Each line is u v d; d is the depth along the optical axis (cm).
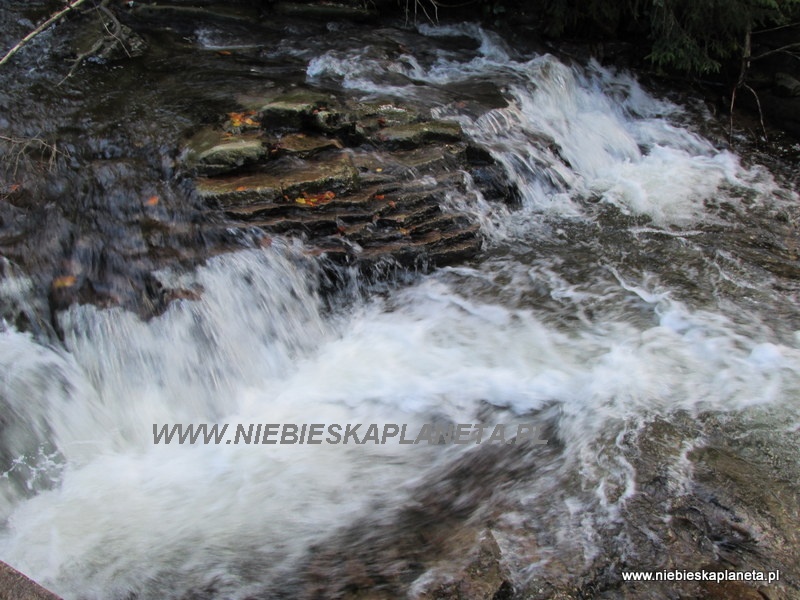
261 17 828
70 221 477
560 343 457
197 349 434
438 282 516
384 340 472
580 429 384
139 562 327
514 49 839
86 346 417
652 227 597
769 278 525
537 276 523
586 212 615
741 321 471
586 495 340
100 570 323
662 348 445
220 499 363
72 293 435
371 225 509
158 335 428
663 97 851
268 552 331
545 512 333
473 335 471
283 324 464
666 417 385
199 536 340
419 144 590
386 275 507
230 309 450
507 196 603
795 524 319
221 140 540
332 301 492
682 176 691
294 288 473
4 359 395
